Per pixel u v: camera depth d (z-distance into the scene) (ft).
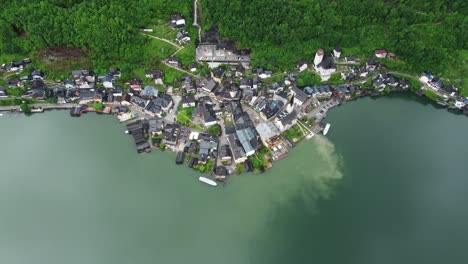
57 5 583.17
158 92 564.30
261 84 577.43
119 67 581.12
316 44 587.27
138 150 501.97
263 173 487.20
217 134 515.50
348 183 478.59
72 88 569.64
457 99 568.41
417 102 587.68
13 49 579.07
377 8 592.60
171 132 511.81
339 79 583.17
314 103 561.02
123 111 545.44
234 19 578.66
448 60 592.60
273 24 572.92
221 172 475.31
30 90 559.79
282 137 520.83
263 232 434.30
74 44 570.05
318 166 495.00
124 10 579.07
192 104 547.08
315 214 449.48
